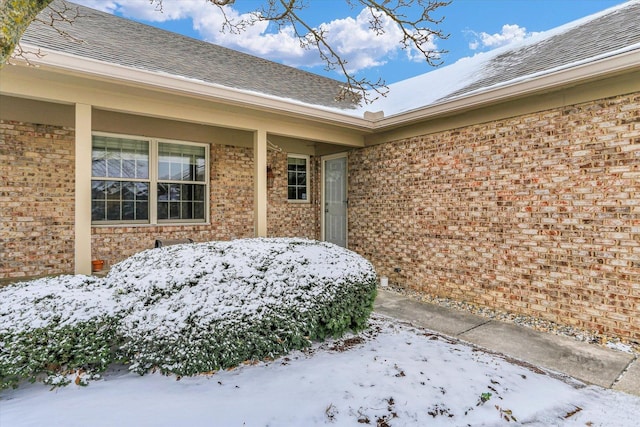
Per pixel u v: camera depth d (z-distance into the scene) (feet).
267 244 12.25
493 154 16.25
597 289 13.15
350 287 11.19
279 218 27.20
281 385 8.18
